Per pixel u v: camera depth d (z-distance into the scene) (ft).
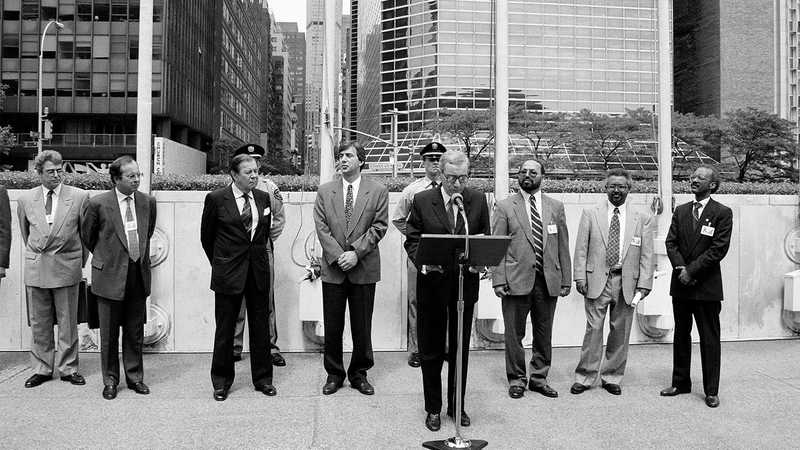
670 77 24.26
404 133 175.52
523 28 175.42
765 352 23.03
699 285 17.26
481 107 172.76
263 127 376.89
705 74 232.53
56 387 18.30
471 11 174.81
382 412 16.31
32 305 18.58
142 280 17.87
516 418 16.01
